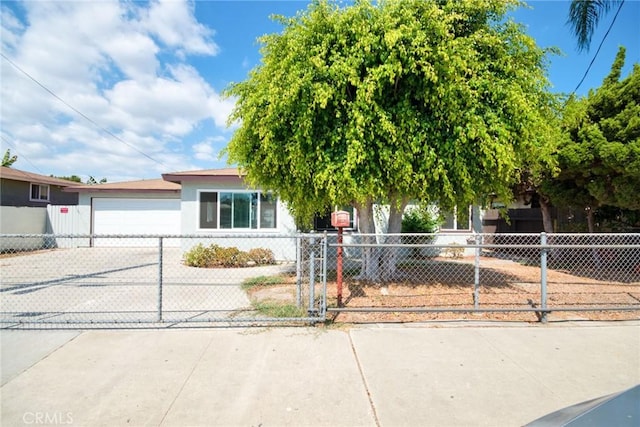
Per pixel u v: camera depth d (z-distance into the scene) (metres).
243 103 6.47
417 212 12.35
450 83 5.05
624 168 6.93
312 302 4.70
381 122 5.21
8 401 2.77
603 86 8.21
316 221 12.38
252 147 6.55
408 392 2.93
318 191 6.40
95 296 6.39
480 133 5.12
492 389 2.98
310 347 3.86
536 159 6.18
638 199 7.26
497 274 8.75
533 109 5.57
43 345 3.90
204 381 3.10
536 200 11.67
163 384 3.04
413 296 6.12
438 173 5.61
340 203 6.50
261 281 7.76
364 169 5.58
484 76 5.43
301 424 2.50
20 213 14.59
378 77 4.98
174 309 5.41
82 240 15.76
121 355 3.64
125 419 2.55
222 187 12.29
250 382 3.08
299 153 5.63
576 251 10.80
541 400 2.82
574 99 8.59
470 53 5.25
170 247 15.74
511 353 3.73
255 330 4.40
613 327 4.61
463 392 2.93
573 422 1.63
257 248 11.44
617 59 8.13
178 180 12.17
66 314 5.12
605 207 10.10
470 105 5.26
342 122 5.66
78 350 3.76
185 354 3.67
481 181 6.02
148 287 7.25
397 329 4.46
